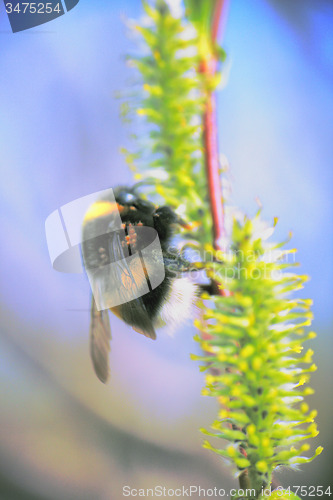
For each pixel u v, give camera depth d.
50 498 0.28
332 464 0.26
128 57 0.22
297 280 0.20
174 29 0.22
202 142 0.22
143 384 0.29
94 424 0.29
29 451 0.28
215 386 0.20
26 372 0.29
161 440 0.28
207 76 0.22
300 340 0.20
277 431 0.20
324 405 0.27
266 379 0.20
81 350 0.29
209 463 0.27
